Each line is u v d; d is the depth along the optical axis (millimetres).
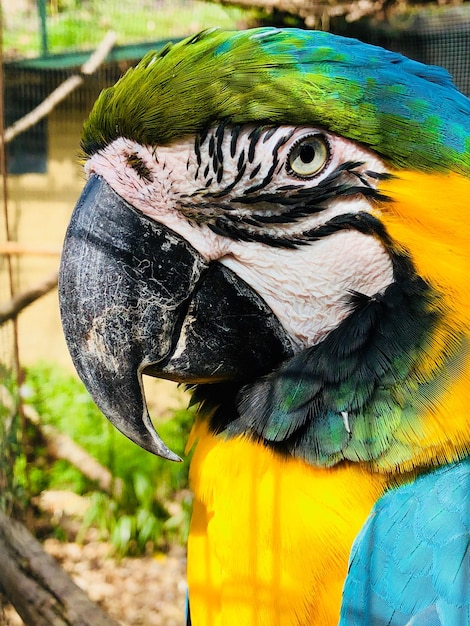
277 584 184
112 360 193
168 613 520
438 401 175
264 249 191
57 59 771
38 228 850
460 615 173
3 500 542
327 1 591
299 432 185
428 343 176
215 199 189
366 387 180
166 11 759
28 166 835
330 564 181
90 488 634
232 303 196
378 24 659
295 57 179
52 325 869
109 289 192
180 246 193
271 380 195
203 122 182
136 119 185
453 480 179
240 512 187
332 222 186
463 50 669
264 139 182
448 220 175
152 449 194
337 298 190
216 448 198
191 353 196
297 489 183
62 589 286
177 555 585
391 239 181
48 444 654
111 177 193
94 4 772
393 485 183
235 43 183
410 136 177
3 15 757
